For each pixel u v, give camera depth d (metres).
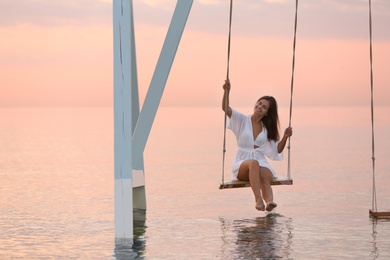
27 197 11.45
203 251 7.28
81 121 63.50
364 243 7.61
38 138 32.12
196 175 15.03
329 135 33.16
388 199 10.97
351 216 9.29
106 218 9.28
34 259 7.05
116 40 7.81
